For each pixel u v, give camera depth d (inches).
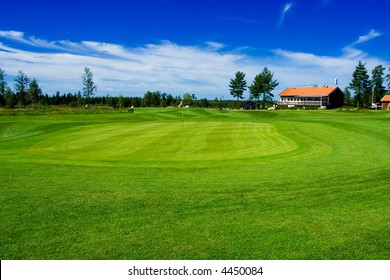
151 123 1338.6
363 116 1750.7
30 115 1907.0
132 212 266.2
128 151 610.2
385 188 320.8
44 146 731.4
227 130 917.2
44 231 233.0
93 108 3193.9
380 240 215.0
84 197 303.9
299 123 1021.2
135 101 4409.5
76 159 521.3
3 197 305.4
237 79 4648.1
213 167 433.7
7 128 1263.5
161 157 531.8
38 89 3545.8
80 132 1019.9
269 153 548.1
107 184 348.2
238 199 294.8
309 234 224.1
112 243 216.1
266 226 237.1
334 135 715.4
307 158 485.4
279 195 304.7
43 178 376.5
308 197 298.0
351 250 204.2
